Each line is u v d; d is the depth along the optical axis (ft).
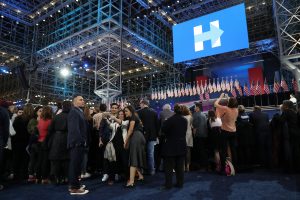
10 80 81.05
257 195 13.02
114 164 17.25
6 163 19.33
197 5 71.82
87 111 19.33
